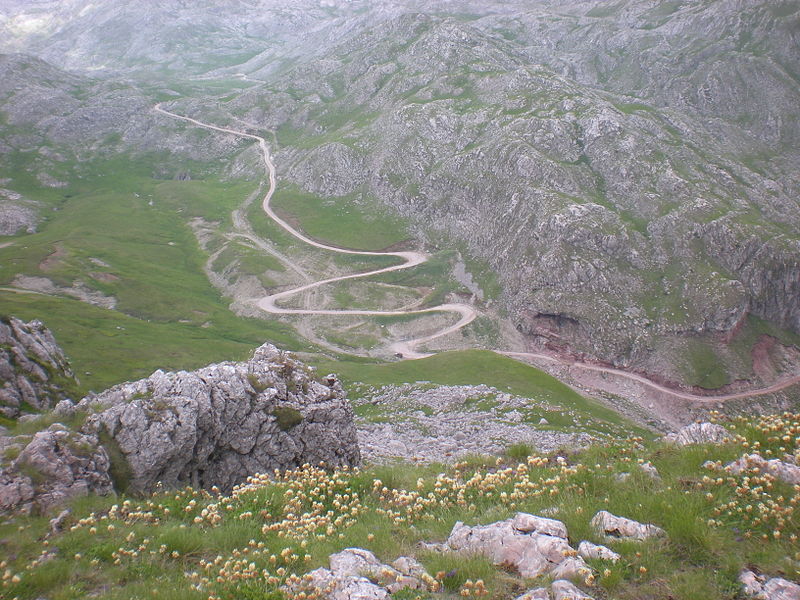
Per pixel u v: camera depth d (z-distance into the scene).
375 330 177.62
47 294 157.62
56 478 17.67
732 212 193.50
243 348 126.75
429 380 94.44
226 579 11.02
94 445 20.12
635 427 86.75
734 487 12.38
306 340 167.12
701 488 12.79
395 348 169.12
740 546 10.39
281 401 27.73
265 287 198.75
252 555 12.07
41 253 183.88
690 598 9.22
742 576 9.55
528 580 10.26
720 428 16.48
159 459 21.84
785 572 9.52
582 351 171.62
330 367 101.31
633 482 13.73
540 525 11.69
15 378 39.25
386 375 96.88
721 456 14.12
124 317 135.62
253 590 10.36
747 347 170.00
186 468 23.09
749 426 15.64
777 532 10.30
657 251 190.12
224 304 187.88
